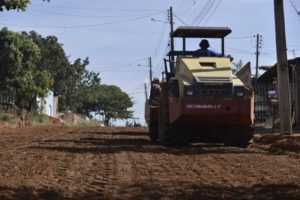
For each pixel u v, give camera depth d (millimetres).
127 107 141875
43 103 73938
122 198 11609
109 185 13086
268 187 12625
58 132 36219
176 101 21531
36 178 13836
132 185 13062
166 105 22781
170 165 16516
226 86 21469
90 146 22938
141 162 17188
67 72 88938
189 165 16516
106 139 28578
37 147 22031
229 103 21281
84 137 30047
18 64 55156
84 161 17344
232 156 18906
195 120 21500
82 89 101062
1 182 13086
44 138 28594
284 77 26328
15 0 15672
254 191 12281
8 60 54594
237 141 22938
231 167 16031
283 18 26562
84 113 124875
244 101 21406
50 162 16906
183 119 21453
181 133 22500
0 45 54875
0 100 62062
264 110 45062
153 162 17203
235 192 12180
